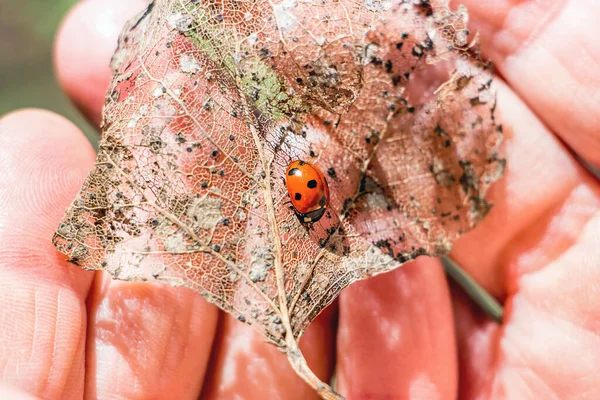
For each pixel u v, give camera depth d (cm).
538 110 15
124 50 13
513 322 15
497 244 15
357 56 14
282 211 13
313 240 13
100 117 16
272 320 13
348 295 15
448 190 14
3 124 14
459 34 14
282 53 13
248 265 13
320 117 14
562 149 15
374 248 14
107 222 13
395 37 14
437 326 15
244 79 13
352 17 13
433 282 15
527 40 15
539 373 15
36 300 13
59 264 13
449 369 15
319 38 13
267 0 13
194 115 13
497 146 14
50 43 32
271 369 15
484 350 16
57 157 14
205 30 13
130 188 13
